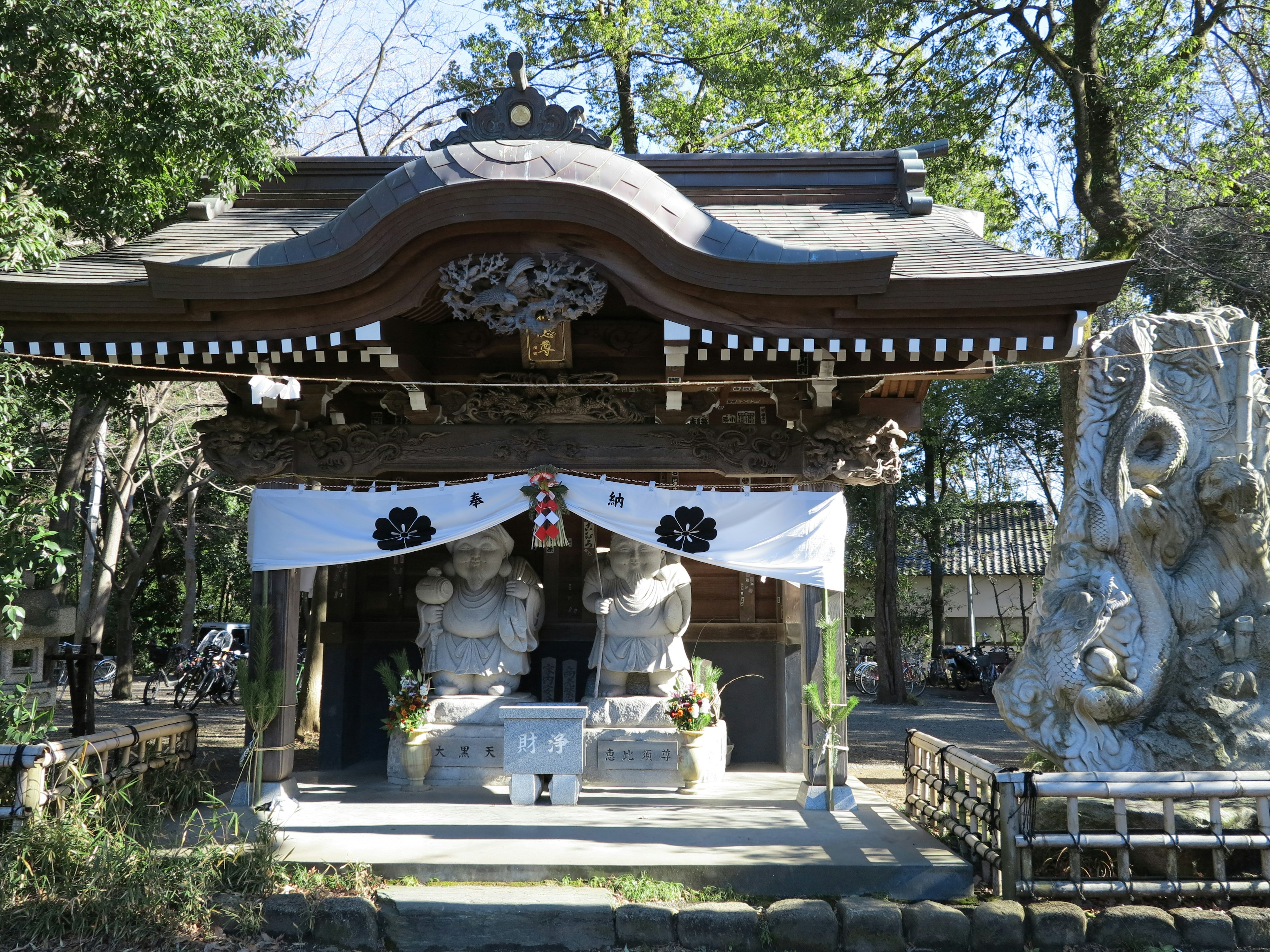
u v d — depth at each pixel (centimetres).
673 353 694
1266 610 732
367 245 649
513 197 641
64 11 747
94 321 684
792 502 759
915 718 1816
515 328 687
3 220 736
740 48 1833
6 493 785
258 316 682
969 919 563
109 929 547
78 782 640
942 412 2380
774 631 995
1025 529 3497
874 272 636
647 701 874
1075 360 756
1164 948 560
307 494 764
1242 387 761
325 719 962
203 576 3372
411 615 1008
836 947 557
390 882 607
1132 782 604
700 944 557
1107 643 719
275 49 948
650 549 901
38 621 1144
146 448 1992
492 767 867
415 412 786
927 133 1568
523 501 761
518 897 573
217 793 855
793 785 869
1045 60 1427
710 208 888
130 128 822
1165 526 741
